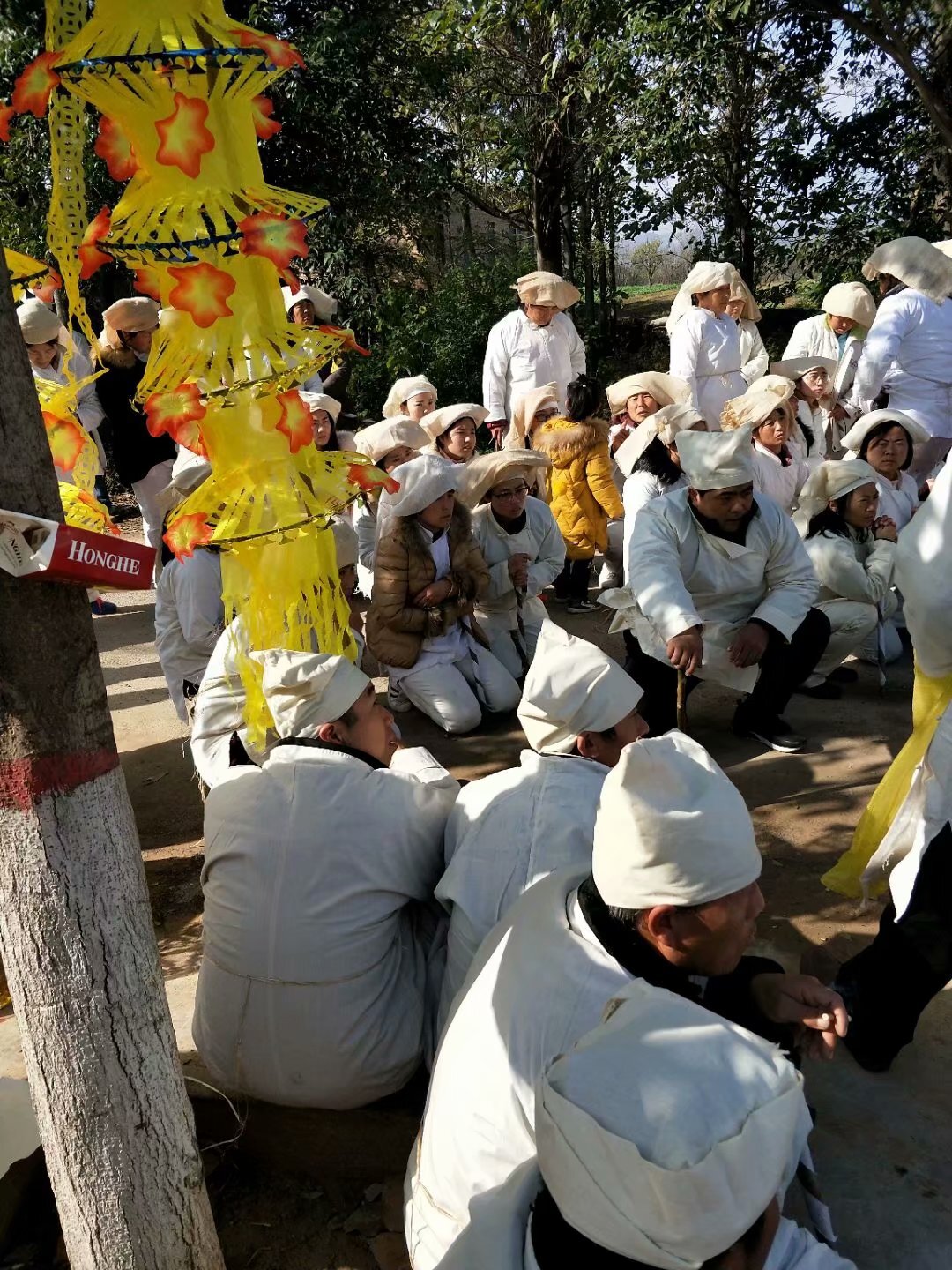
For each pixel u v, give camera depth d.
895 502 5.47
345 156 12.28
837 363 7.79
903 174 10.84
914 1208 2.47
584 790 2.63
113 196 8.82
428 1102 2.08
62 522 1.68
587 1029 1.86
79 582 1.67
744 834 1.90
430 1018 2.75
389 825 2.65
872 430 5.41
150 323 6.41
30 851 1.80
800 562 4.44
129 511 10.89
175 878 4.18
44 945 1.84
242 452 2.07
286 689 2.76
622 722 2.86
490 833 2.58
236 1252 2.60
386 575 5.12
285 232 1.86
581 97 12.36
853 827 4.09
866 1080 2.87
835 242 13.16
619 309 20.41
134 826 1.93
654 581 4.20
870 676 5.60
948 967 2.72
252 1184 2.82
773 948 3.40
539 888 2.18
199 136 1.80
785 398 5.94
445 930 2.85
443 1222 1.96
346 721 2.80
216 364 1.99
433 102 13.11
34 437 1.66
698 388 7.51
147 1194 2.00
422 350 14.26
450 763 5.01
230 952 2.60
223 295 1.87
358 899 2.58
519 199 16.84
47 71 1.79
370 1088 2.63
